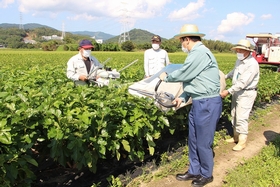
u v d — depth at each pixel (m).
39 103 4.06
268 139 6.96
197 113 4.34
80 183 4.68
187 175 4.77
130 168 5.21
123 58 32.56
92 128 4.05
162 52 8.20
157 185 4.64
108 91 5.00
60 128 3.68
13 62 24.34
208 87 4.23
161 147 6.19
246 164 5.32
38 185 4.53
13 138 3.35
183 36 4.26
